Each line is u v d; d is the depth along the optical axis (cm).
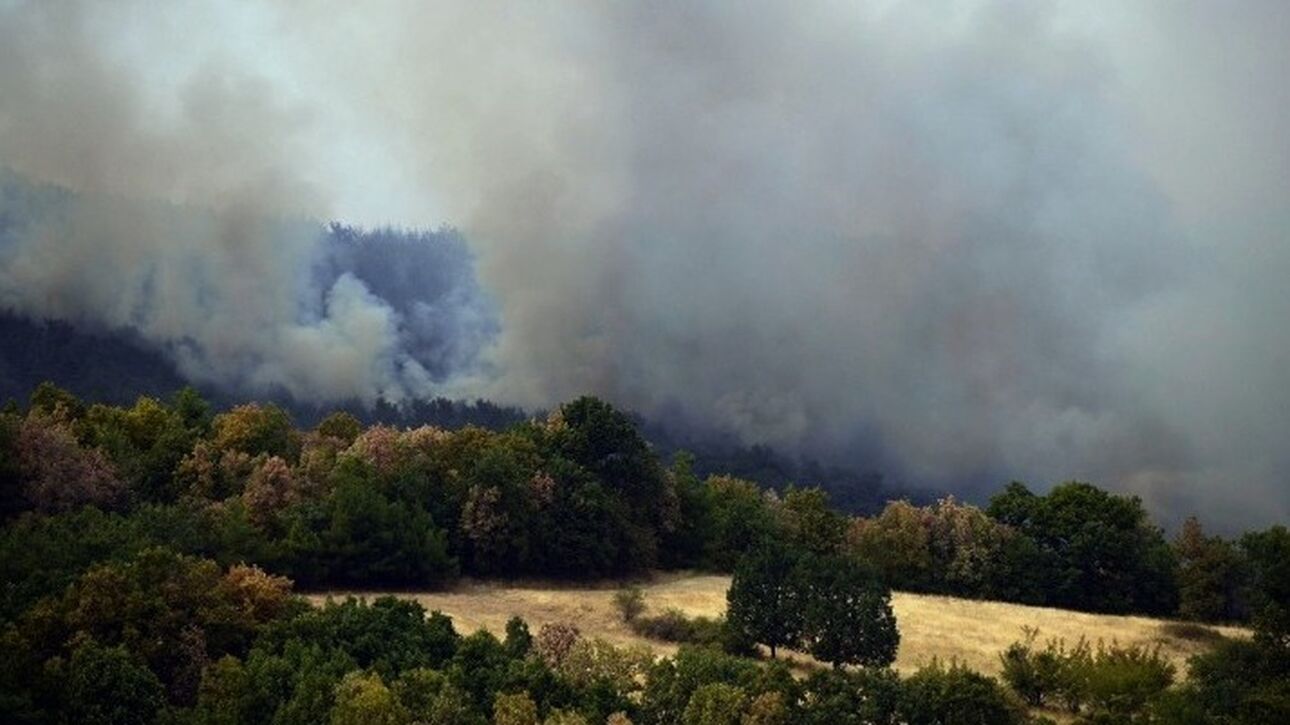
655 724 5225
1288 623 6625
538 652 5697
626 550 9350
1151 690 6125
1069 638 8112
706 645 7181
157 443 8481
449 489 8875
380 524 7919
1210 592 9012
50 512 6956
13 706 4644
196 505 7506
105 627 5109
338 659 5153
